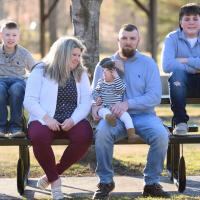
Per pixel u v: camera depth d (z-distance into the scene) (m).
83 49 10.61
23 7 65.69
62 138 10.51
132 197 10.81
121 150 16.34
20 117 10.91
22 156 11.78
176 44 11.85
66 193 11.28
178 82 11.08
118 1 73.38
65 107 10.52
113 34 74.88
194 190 11.45
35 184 12.04
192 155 15.26
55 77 10.43
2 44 11.50
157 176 10.67
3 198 10.96
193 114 24.23
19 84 10.97
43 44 28.19
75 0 13.71
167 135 10.45
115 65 10.71
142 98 10.63
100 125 10.39
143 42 67.69
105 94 10.52
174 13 49.97
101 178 10.48
